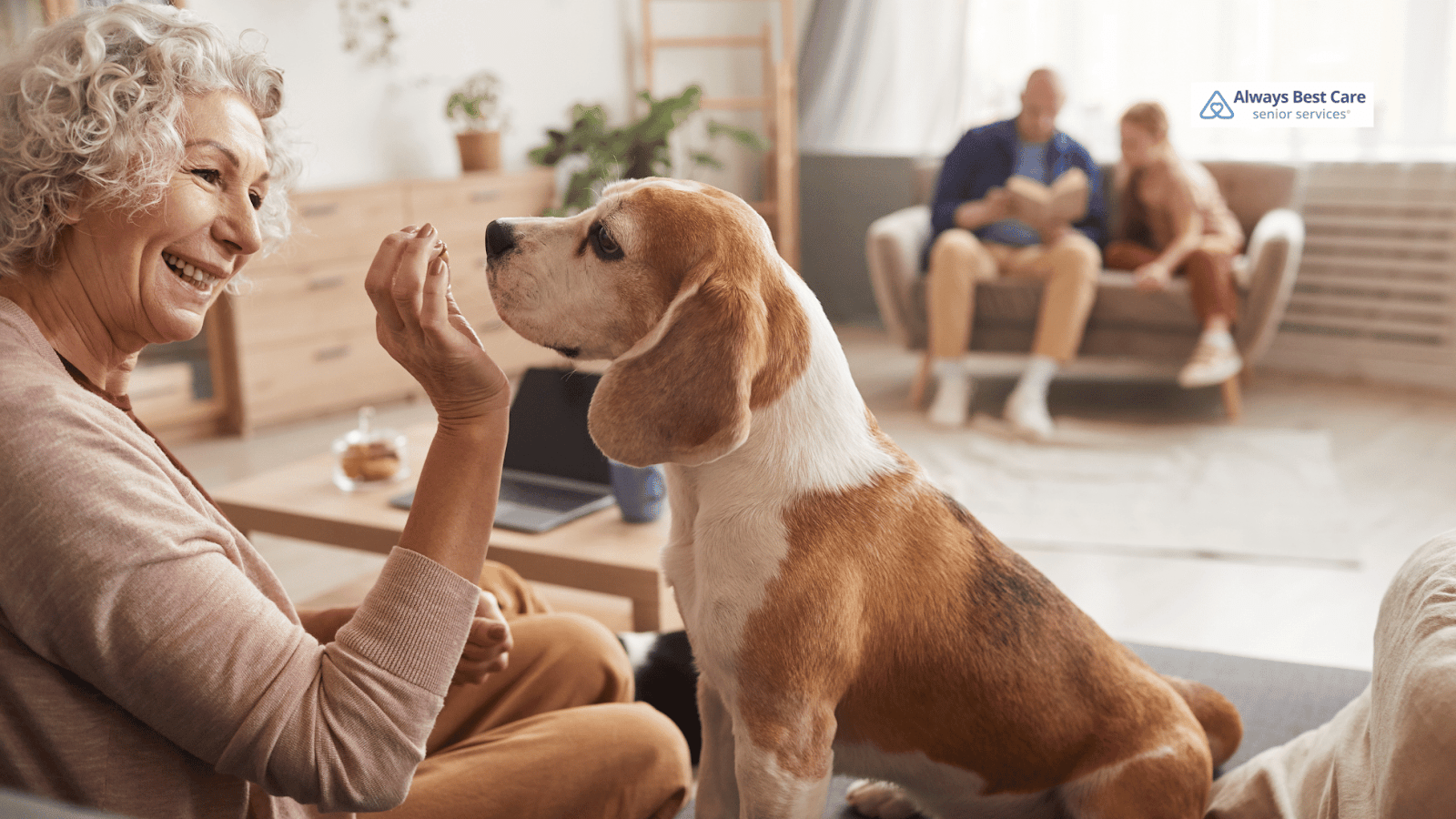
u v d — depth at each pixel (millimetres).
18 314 762
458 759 1087
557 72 5535
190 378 3988
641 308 1061
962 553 1091
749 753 1021
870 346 5320
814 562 1011
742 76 6496
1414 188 4227
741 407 980
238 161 815
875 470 1085
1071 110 5148
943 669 1051
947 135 5527
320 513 2068
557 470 2223
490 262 1138
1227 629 2406
